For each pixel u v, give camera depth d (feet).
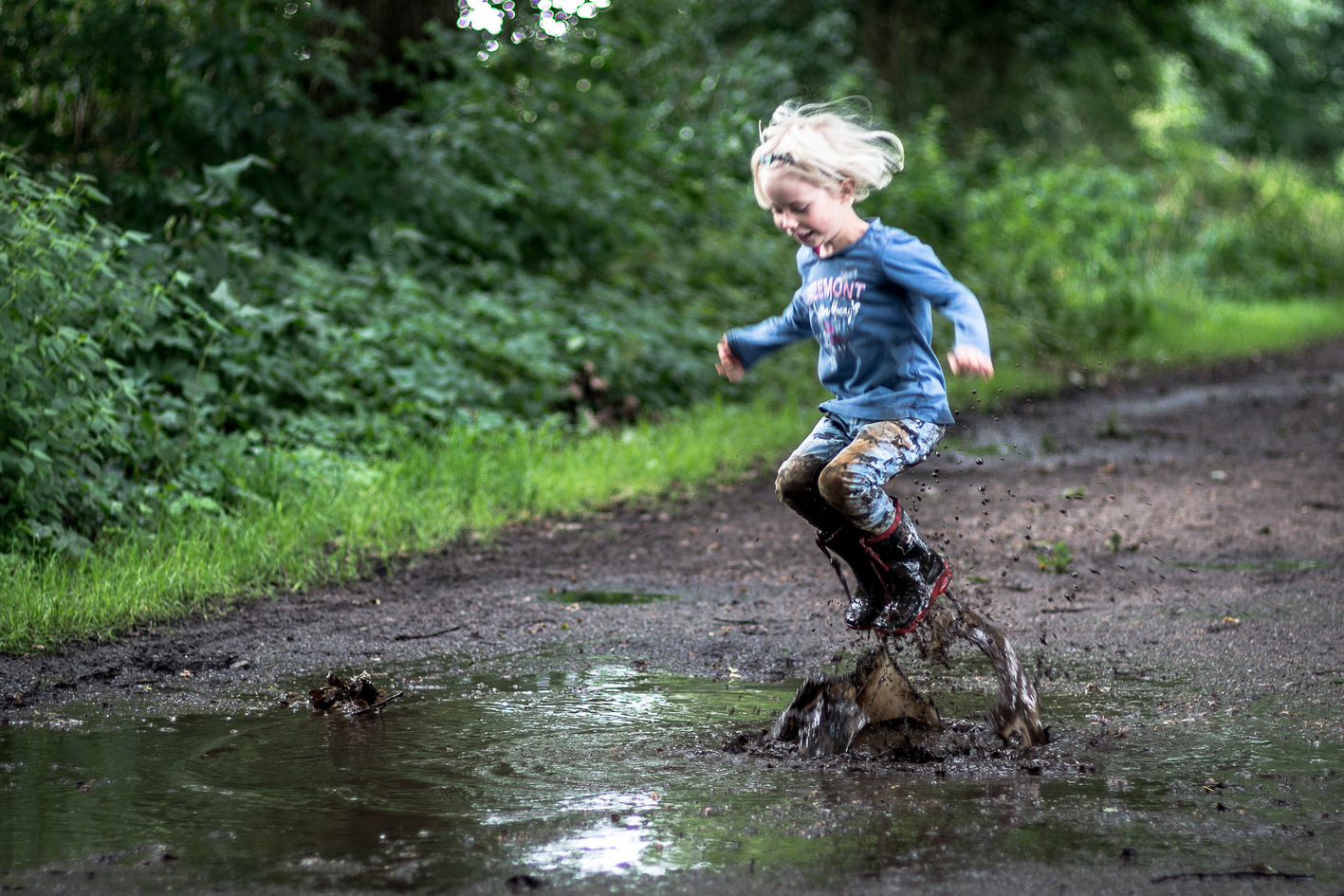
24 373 25.27
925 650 17.87
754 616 24.48
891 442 16.10
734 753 16.31
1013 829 13.41
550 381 44.62
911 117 109.70
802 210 16.10
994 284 76.02
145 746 16.56
